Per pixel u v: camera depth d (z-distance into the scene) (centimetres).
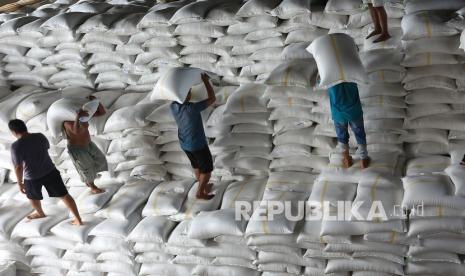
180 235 563
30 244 627
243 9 586
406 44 522
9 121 614
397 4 541
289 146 574
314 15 571
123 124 603
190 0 690
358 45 571
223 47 620
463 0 534
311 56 561
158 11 638
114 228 584
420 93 530
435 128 542
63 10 764
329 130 551
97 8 730
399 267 514
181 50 639
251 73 609
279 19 590
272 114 564
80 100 610
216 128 589
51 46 690
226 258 565
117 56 666
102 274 624
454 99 522
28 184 591
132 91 683
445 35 509
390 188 515
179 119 545
